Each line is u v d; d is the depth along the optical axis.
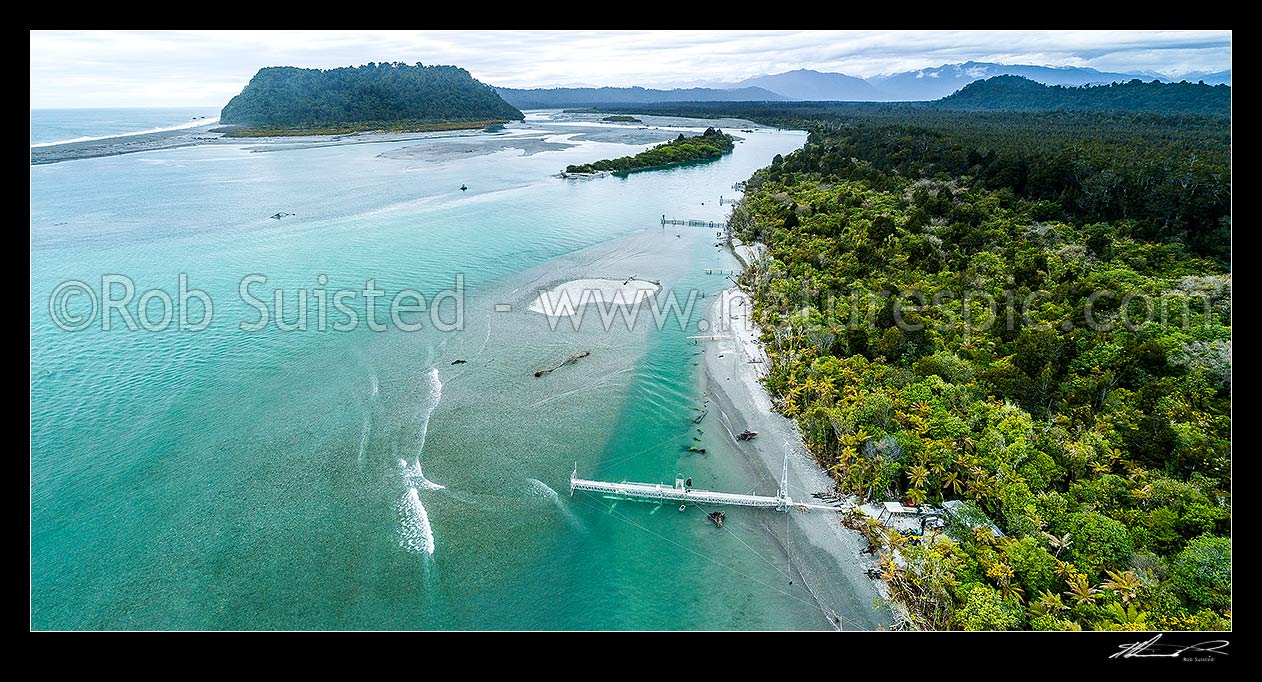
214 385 65.44
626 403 64.62
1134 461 49.62
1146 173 115.50
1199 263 89.25
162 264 100.81
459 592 42.50
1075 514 41.47
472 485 52.09
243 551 44.91
